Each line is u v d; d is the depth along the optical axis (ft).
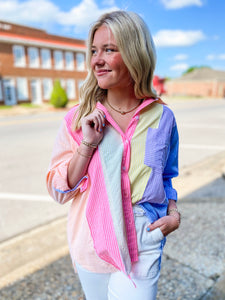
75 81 92.02
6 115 54.39
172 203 4.13
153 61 3.56
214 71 173.58
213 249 7.91
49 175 3.75
